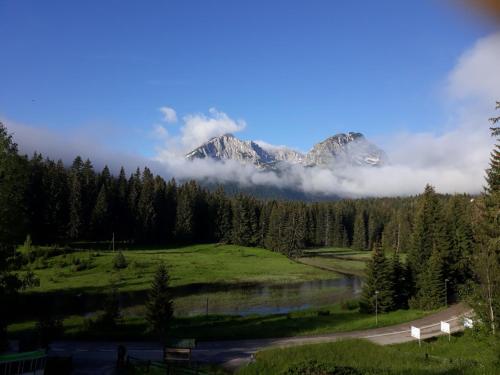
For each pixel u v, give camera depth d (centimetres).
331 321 5728
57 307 7031
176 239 16775
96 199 15150
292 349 3259
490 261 3491
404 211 18975
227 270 11812
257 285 9869
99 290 8531
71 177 15488
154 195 16675
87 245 13850
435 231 8181
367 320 5769
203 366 3356
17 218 3136
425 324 5334
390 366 2406
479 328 3447
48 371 3081
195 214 18138
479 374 1822
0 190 3033
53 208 13062
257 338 4600
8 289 3053
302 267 13200
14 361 2608
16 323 5666
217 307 7444
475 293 3534
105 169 17188
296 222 18012
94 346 4216
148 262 11712
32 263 10294
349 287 9800
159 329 4731
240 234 17975
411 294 7694
